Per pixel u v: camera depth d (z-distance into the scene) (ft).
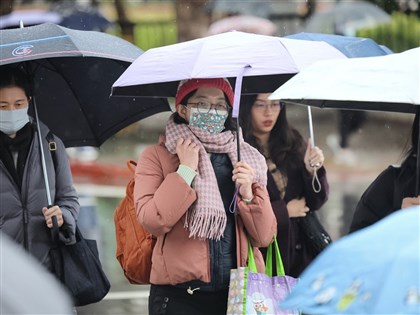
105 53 44.55
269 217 40.50
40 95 49.67
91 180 122.93
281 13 132.57
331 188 125.08
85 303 44.55
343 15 127.54
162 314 40.73
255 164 41.70
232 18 129.90
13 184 43.86
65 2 119.96
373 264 22.36
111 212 102.89
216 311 40.73
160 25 154.92
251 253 40.63
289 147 49.78
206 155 40.91
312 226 49.37
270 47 43.39
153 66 42.16
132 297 73.87
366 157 143.95
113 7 158.10
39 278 19.93
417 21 133.59
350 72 38.73
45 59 48.67
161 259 40.55
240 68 41.14
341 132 141.69
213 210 39.88
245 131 49.83
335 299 22.49
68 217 44.27
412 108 47.44
